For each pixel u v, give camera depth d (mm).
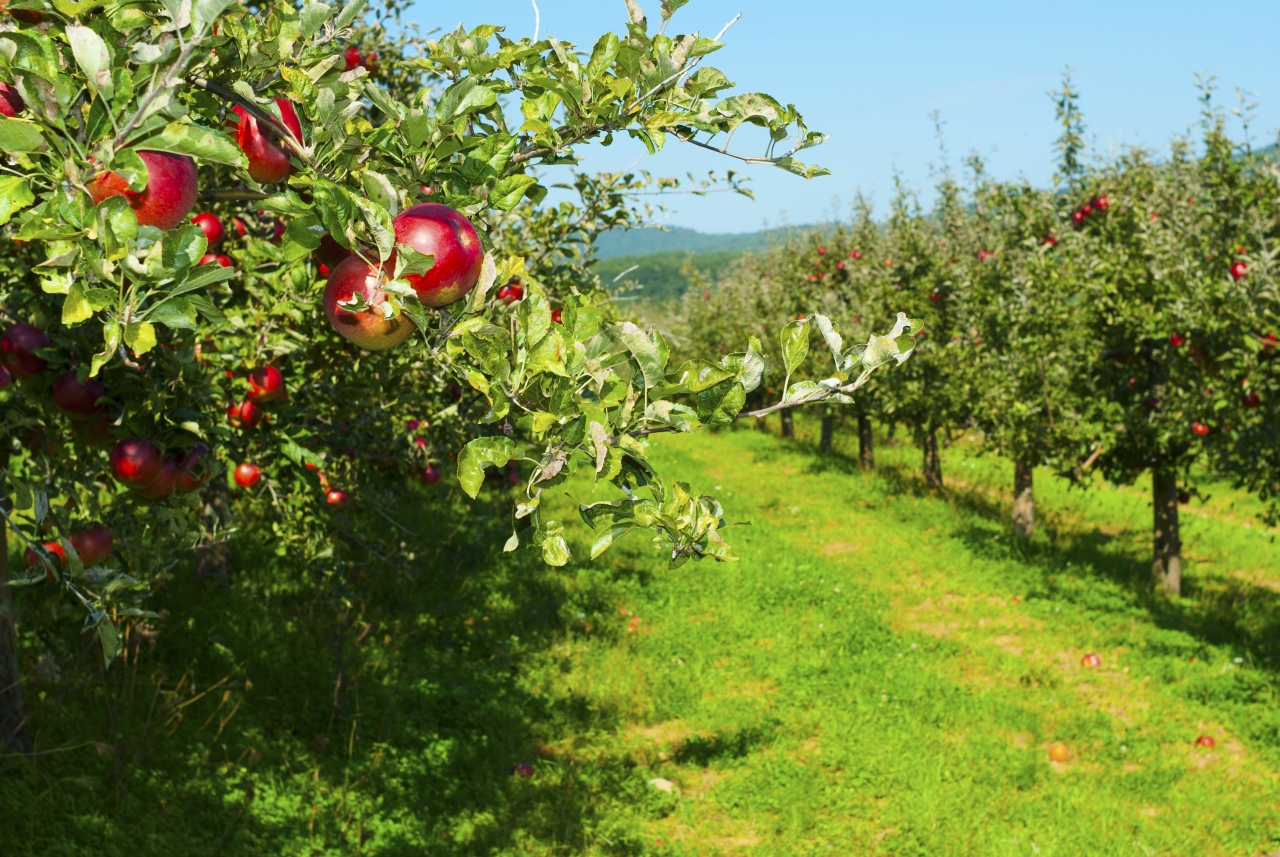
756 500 17172
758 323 28000
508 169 1998
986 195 15383
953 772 7203
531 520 1597
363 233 1483
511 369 1530
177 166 1433
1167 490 12125
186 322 1362
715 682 8797
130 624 5469
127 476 2768
